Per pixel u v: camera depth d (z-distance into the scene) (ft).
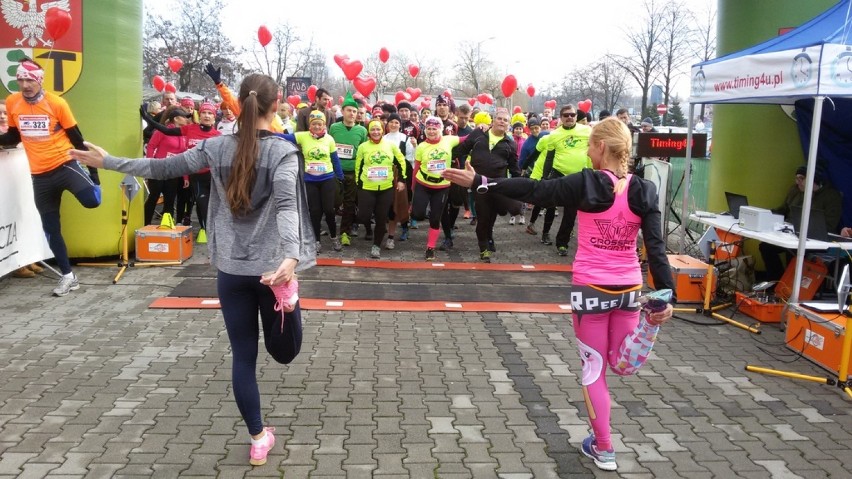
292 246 9.96
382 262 27.02
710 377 16.06
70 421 12.76
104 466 11.16
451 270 26.08
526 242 32.40
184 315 19.35
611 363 11.37
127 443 11.98
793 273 21.38
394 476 11.12
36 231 22.50
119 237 25.20
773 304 20.34
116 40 24.21
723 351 17.95
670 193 30.68
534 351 17.49
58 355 16.07
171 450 11.77
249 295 10.80
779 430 13.29
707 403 14.52
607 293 10.86
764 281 23.49
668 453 12.23
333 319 19.63
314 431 12.66
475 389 14.89
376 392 14.56
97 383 14.53
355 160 29.58
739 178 25.43
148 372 15.24
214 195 10.85
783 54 18.19
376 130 26.91
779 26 23.91
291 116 43.57
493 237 33.45
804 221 18.24
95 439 12.09
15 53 22.89
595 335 11.17
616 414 13.85
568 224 29.01
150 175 10.58
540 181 11.03
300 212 10.81
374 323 19.44
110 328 18.08
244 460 11.50
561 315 20.80
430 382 15.21
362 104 40.50
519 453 12.05
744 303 21.12
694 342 18.69
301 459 11.60
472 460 11.75
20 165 21.45
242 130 10.32
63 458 11.39
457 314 20.62
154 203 30.01
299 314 11.12
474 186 11.07
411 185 33.53
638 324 10.89
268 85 10.54
